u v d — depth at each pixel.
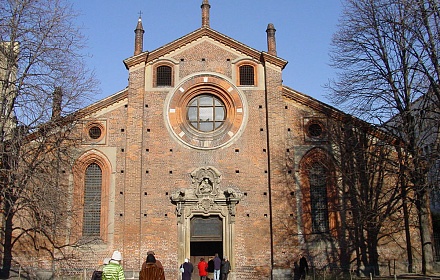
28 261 31.08
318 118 34.34
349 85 33.25
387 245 32.38
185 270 28.14
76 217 32.16
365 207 31.70
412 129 30.09
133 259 31.03
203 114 34.84
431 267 30.78
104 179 32.81
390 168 32.28
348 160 33.50
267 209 32.56
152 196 32.56
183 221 32.09
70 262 31.34
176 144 33.56
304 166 33.44
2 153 26.19
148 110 34.16
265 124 34.12
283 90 34.72
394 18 31.36
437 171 28.86
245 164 33.34
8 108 28.59
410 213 31.52
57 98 29.20
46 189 28.03
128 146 32.97
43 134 29.33
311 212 32.75
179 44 35.44
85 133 33.47
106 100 34.00
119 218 32.12
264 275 31.42
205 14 38.06
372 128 33.91
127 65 34.62
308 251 31.92
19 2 28.00
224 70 35.22
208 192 32.69
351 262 31.84
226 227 32.19
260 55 35.31
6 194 28.67
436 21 28.39
